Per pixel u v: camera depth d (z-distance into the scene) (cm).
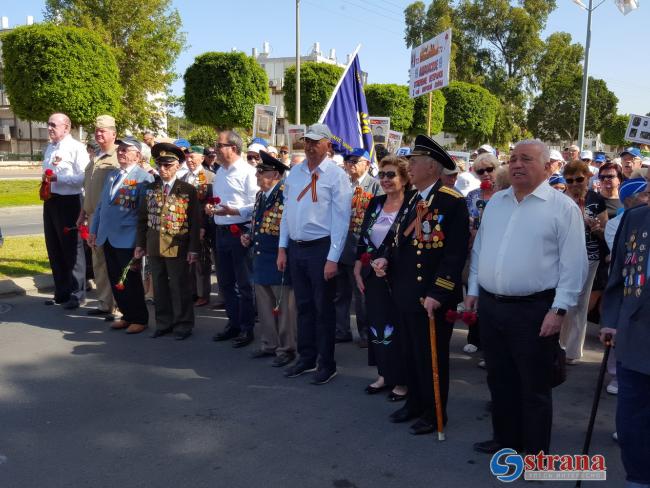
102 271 653
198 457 356
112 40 3023
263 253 521
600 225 504
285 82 2547
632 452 285
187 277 591
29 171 3375
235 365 520
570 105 4569
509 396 354
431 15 4512
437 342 384
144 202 591
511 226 333
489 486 326
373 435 387
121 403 435
